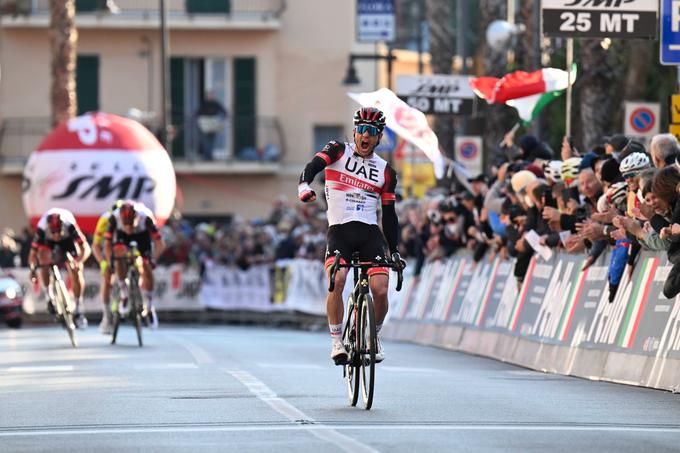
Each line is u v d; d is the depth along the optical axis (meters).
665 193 27.73
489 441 20.12
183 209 103.56
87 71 103.12
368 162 25.47
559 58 63.88
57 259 46.62
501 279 42.84
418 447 19.41
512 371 35.81
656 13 38.31
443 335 48.75
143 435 21.17
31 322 79.31
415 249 57.62
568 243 34.69
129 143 77.75
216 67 103.81
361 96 47.22
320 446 19.55
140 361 38.47
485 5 66.81
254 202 104.06
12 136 102.19
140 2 102.69
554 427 21.95
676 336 28.78
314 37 104.25
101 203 76.75
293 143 104.19
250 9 103.12
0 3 101.56
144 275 47.03
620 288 32.06
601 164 32.88
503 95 45.84
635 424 22.53
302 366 36.50
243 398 26.80
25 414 24.44
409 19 140.38
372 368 24.22
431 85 56.72
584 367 33.19
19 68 102.50
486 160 67.38
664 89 58.69
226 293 81.44
